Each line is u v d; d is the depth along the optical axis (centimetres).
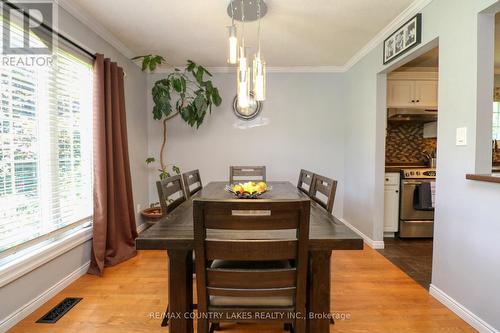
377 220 298
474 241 163
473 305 164
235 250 103
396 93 339
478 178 154
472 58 164
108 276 232
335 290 208
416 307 186
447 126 186
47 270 194
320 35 271
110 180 250
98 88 236
